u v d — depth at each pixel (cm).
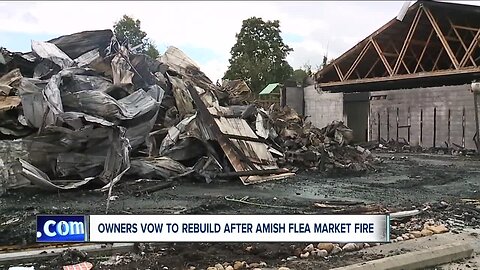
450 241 594
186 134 1178
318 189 1061
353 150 1585
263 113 1441
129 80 1263
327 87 2955
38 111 975
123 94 1188
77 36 1544
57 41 1525
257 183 1133
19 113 1002
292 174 1273
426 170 1476
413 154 2127
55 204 838
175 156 1171
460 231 656
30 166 926
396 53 2711
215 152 1191
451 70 2172
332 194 992
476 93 2070
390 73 2502
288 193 1000
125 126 1095
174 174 1118
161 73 1437
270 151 1331
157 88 1227
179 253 526
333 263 498
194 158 1206
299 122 1805
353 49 2714
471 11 2180
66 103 1009
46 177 948
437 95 2267
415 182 1191
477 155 2016
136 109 1102
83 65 1337
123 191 973
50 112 972
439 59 2831
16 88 1082
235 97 1570
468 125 2127
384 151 2308
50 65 1309
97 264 487
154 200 890
